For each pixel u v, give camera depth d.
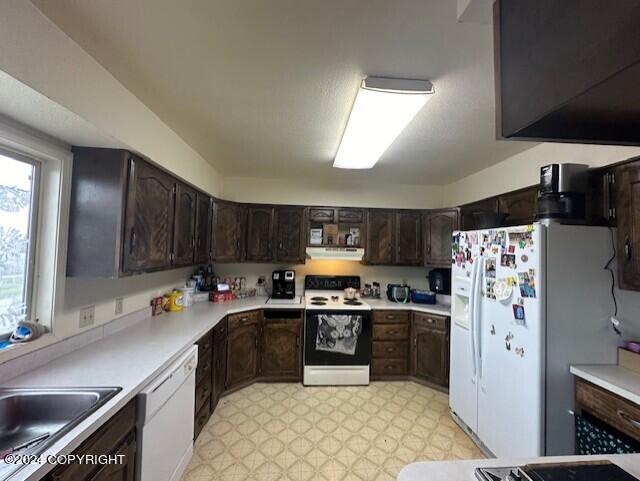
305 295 3.82
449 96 1.71
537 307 1.71
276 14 1.13
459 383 2.51
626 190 1.70
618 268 1.74
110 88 1.52
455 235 2.66
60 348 1.61
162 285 2.80
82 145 1.63
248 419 2.55
